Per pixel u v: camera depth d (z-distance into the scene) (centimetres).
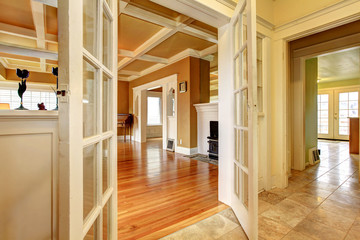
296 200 212
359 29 255
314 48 306
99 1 85
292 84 340
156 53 488
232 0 185
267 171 241
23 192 81
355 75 681
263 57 242
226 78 198
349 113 743
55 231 87
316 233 151
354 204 202
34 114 81
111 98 108
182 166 365
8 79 616
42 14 241
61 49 56
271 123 249
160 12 288
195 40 403
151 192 238
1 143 77
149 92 856
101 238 87
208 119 461
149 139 802
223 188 206
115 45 112
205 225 163
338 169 338
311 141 381
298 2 230
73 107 58
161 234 151
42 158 85
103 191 101
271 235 149
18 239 81
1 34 359
